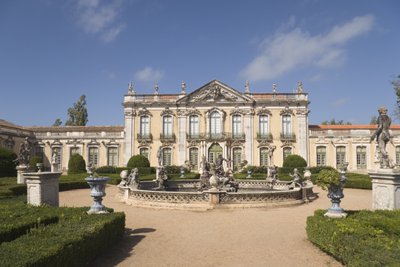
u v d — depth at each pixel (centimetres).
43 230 753
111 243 897
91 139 4622
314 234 877
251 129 4466
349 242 680
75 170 3797
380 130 1073
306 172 2316
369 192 2392
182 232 1070
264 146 4450
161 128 4531
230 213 1406
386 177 1012
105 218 918
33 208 1030
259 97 4525
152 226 1165
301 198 1780
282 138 4416
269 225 1162
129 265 760
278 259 793
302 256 813
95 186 1035
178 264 764
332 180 942
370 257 593
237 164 4450
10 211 959
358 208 1565
